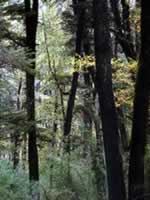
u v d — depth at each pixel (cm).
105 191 1157
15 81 2173
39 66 2159
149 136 927
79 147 1480
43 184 1189
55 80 1939
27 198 1056
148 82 662
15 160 1559
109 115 673
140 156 669
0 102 1010
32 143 1124
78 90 1908
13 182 1096
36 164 1130
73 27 1711
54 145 1432
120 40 1311
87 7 1349
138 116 668
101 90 679
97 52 683
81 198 1173
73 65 1384
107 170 676
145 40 657
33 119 1101
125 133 1382
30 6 1137
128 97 1216
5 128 918
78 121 2170
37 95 2255
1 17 955
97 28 684
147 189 713
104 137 677
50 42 2111
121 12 1541
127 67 1172
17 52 802
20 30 1568
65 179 1239
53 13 2142
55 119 2064
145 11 655
